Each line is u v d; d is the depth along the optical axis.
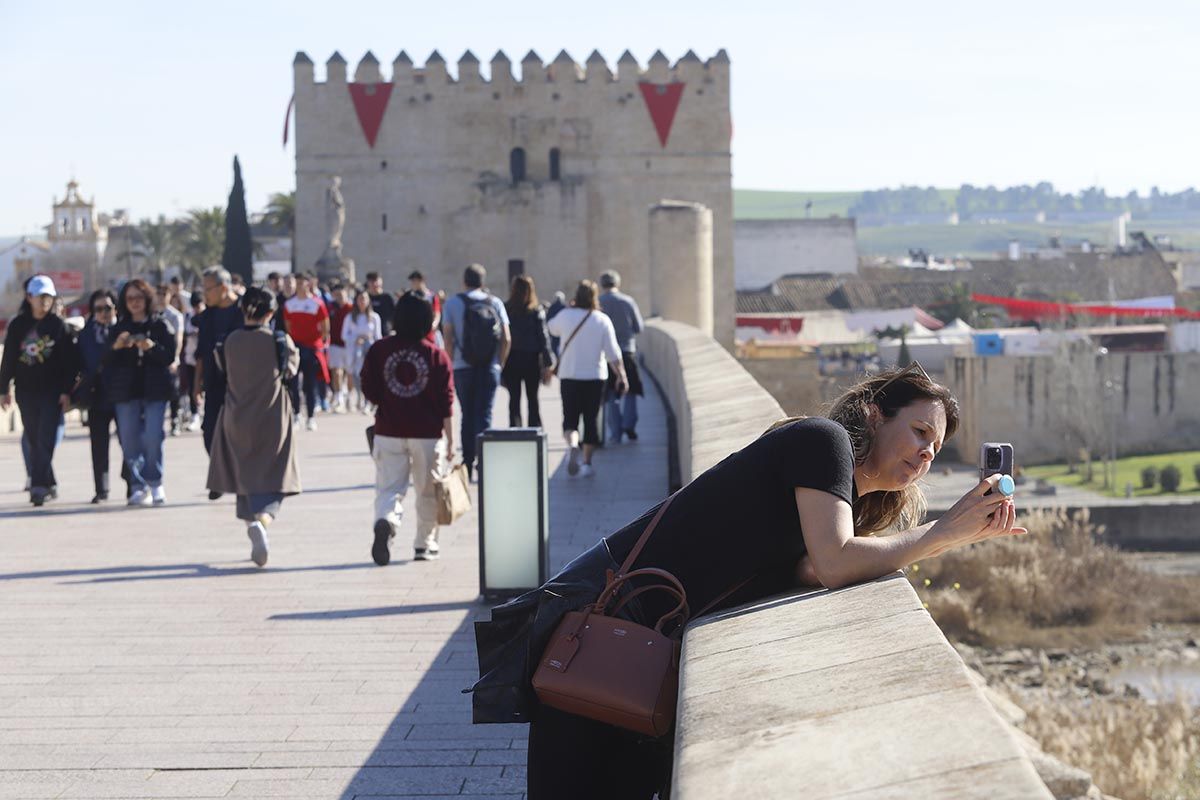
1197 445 70.81
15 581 9.72
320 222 84.38
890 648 2.54
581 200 84.50
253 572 9.95
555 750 3.59
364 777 5.60
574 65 84.69
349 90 83.94
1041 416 70.19
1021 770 1.82
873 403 3.65
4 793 5.44
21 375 13.45
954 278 140.75
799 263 149.25
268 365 10.07
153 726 6.31
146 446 13.41
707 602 3.48
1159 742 15.51
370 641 7.86
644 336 31.94
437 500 10.05
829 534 3.29
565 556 10.23
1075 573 35.44
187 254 128.50
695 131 85.19
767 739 2.22
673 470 14.92
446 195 84.75
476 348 14.17
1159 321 111.94
